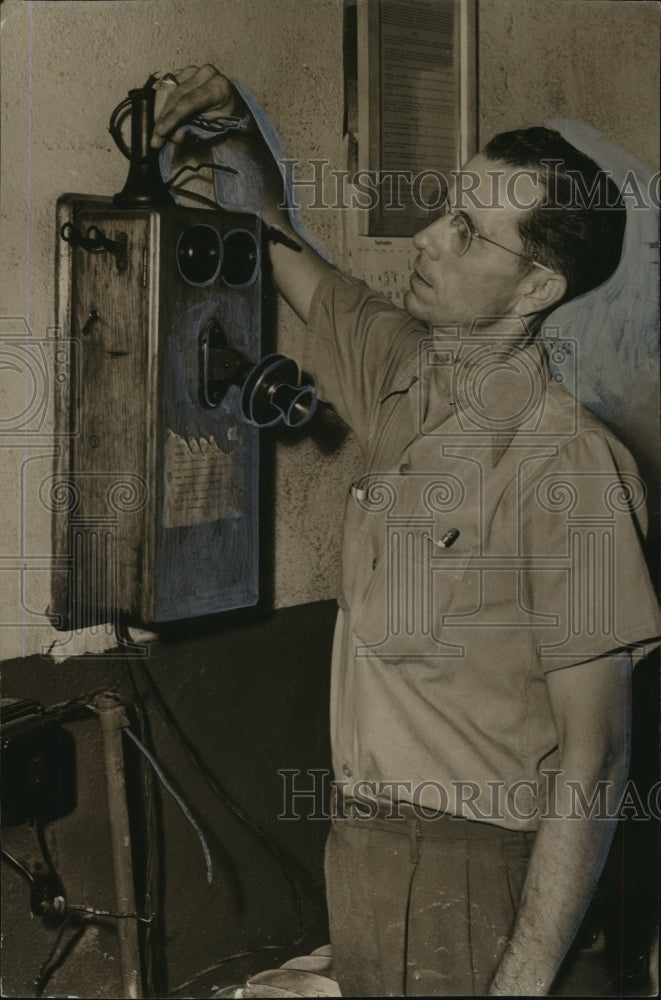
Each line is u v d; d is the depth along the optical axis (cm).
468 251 191
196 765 186
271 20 181
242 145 180
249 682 188
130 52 171
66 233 166
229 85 178
